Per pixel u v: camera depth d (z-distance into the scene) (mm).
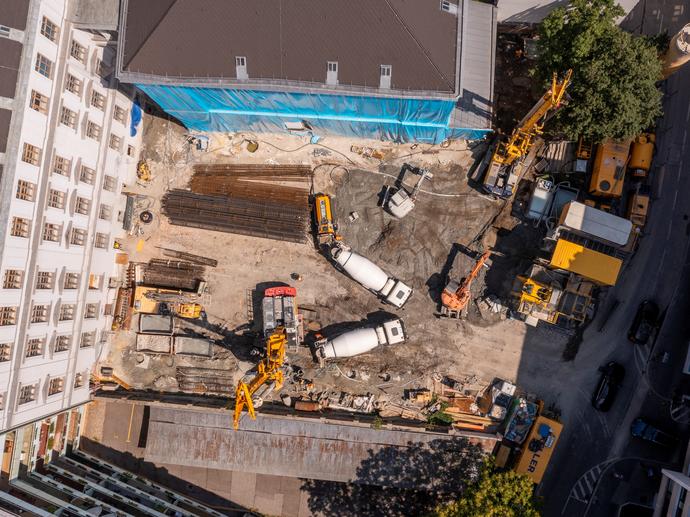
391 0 37969
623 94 40500
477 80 46000
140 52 40156
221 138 50312
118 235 50094
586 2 41906
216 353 49844
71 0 40219
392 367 48969
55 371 43531
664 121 47812
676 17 47688
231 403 49062
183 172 50469
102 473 49000
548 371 48156
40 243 39438
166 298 49688
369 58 39531
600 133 42594
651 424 46719
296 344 46906
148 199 50594
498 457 47719
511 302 48000
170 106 45188
